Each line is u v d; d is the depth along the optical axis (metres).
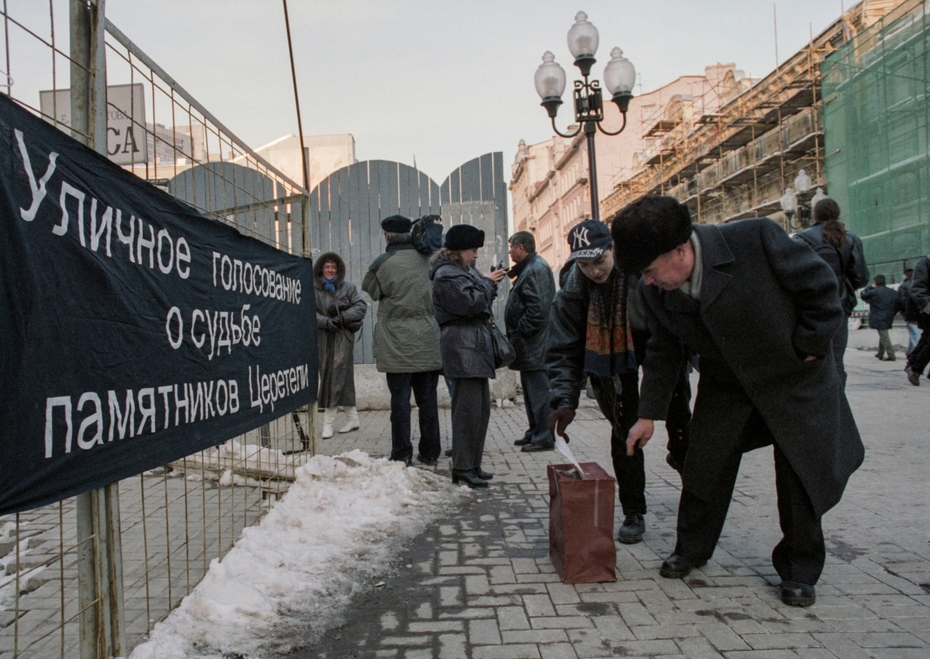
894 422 7.06
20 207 1.79
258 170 4.33
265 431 5.50
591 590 3.03
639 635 2.58
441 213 9.45
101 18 2.27
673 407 3.64
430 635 2.62
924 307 9.03
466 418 4.95
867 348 19.45
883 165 22.86
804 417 2.77
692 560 3.14
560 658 2.42
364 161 9.45
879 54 23.08
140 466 2.38
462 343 4.88
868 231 23.64
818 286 2.60
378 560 3.44
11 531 4.06
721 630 2.61
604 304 3.55
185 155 3.15
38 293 1.85
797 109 28.28
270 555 3.33
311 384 4.88
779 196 29.67
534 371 6.32
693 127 38.16
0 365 1.69
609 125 53.75
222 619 2.67
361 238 9.45
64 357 1.96
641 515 3.76
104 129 2.30
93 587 2.21
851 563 3.25
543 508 4.38
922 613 2.71
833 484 2.77
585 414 8.30
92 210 2.12
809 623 2.64
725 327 2.70
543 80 9.52
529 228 85.12
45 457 1.86
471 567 3.34
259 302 3.74
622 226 2.61
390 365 5.57
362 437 7.26
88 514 2.21
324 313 7.22
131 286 2.35
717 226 2.77
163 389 2.56
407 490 4.57
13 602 2.98
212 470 4.98
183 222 2.79
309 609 2.85
